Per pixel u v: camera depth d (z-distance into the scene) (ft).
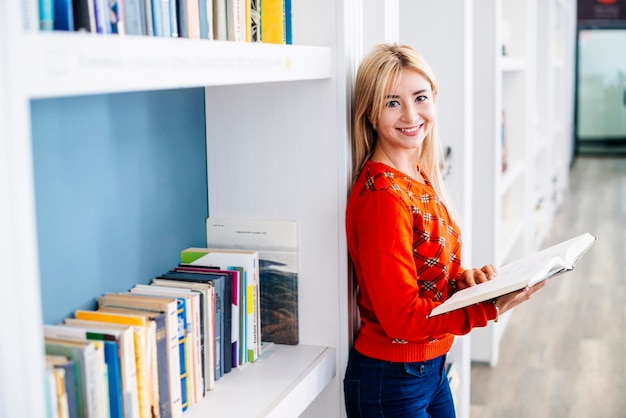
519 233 15.55
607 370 12.84
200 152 6.81
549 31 20.72
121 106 5.63
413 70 6.31
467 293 5.79
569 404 11.55
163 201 6.25
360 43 6.84
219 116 6.81
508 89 15.51
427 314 5.79
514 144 15.67
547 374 12.72
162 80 4.09
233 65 4.80
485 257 12.36
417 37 10.54
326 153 6.54
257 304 6.46
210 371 5.81
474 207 12.33
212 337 5.82
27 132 3.20
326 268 6.68
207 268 6.27
